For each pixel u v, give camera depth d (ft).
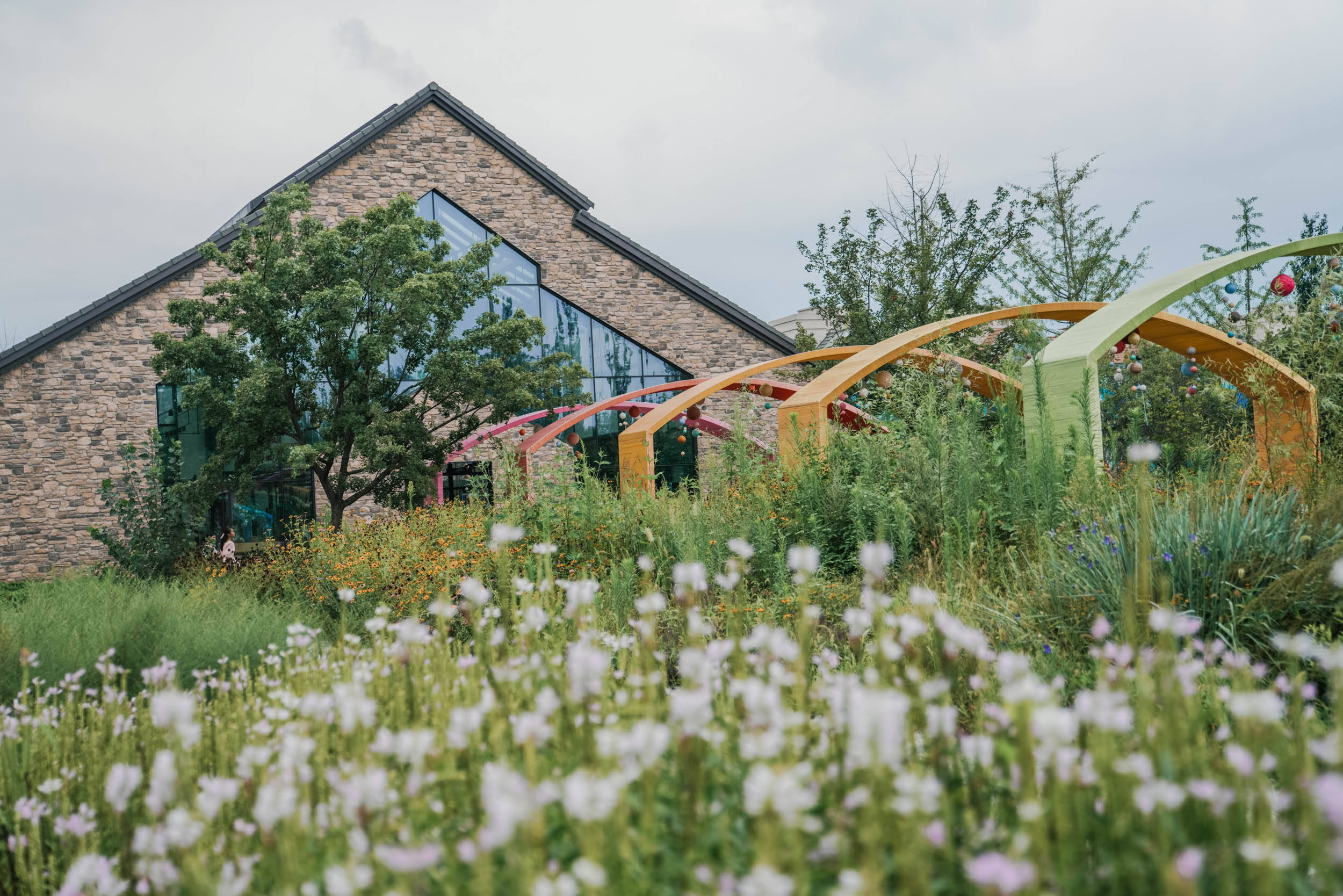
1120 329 28.35
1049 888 4.34
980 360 66.39
